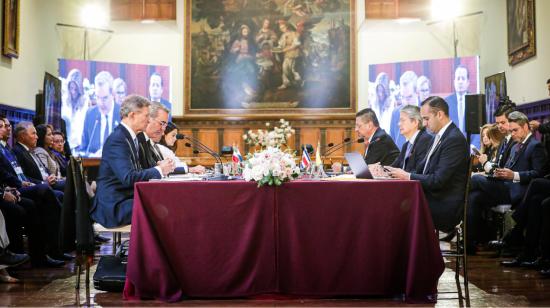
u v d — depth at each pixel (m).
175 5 10.87
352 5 11.30
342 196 3.23
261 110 11.42
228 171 4.42
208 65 11.46
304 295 3.24
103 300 3.27
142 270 3.18
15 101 8.09
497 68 9.35
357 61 11.31
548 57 7.29
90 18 10.66
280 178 3.17
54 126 8.59
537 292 3.49
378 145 5.39
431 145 4.05
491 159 6.14
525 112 7.89
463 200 3.55
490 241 5.32
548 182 4.46
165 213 3.21
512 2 8.46
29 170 5.47
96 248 5.63
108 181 3.70
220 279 3.22
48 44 9.57
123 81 10.13
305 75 11.41
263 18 11.47
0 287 3.72
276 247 3.23
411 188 3.22
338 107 11.33
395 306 3.09
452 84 9.68
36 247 4.60
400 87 10.09
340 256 3.23
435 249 3.18
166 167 3.75
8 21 7.62
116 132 3.80
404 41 11.16
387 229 3.22
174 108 11.50
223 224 3.22
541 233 4.28
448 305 3.12
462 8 10.27
